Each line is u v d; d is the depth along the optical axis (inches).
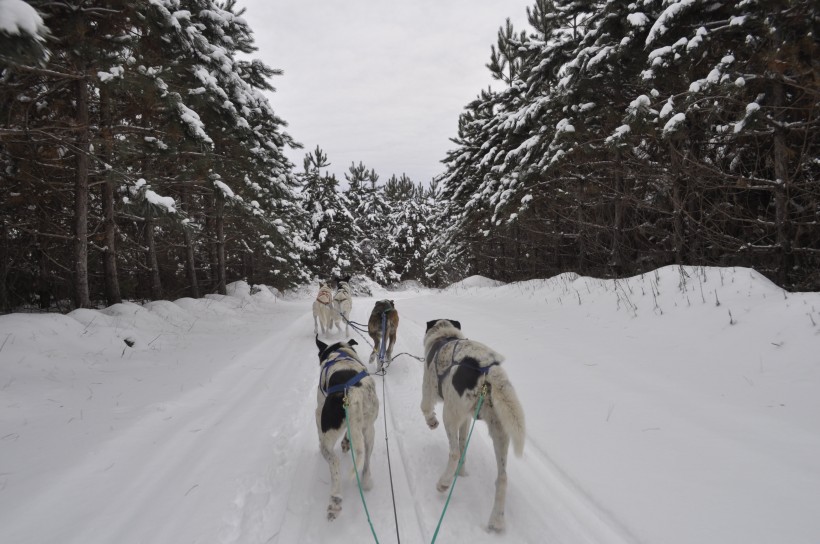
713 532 117.6
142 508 141.3
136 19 339.6
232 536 129.9
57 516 134.0
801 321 226.4
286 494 152.9
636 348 274.2
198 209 666.2
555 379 244.7
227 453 180.7
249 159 660.1
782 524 117.6
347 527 135.1
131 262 628.4
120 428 195.2
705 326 269.4
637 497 136.1
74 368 281.0
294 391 260.7
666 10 346.9
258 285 995.3
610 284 432.8
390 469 166.6
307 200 1455.5
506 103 766.5
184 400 238.8
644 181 501.0
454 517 138.3
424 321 493.7
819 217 352.8
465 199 1033.5
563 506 138.6
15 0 146.6
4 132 304.8
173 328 438.9
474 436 197.8
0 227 436.8
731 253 432.8
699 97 332.2
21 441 179.9
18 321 310.8
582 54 445.7
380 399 249.1
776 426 166.9
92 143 382.6
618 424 184.1
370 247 1824.6
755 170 374.6
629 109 366.9
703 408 189.2
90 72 327.6
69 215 470.9
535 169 578.6
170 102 365.1
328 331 464.8
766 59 301.3
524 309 474.6
